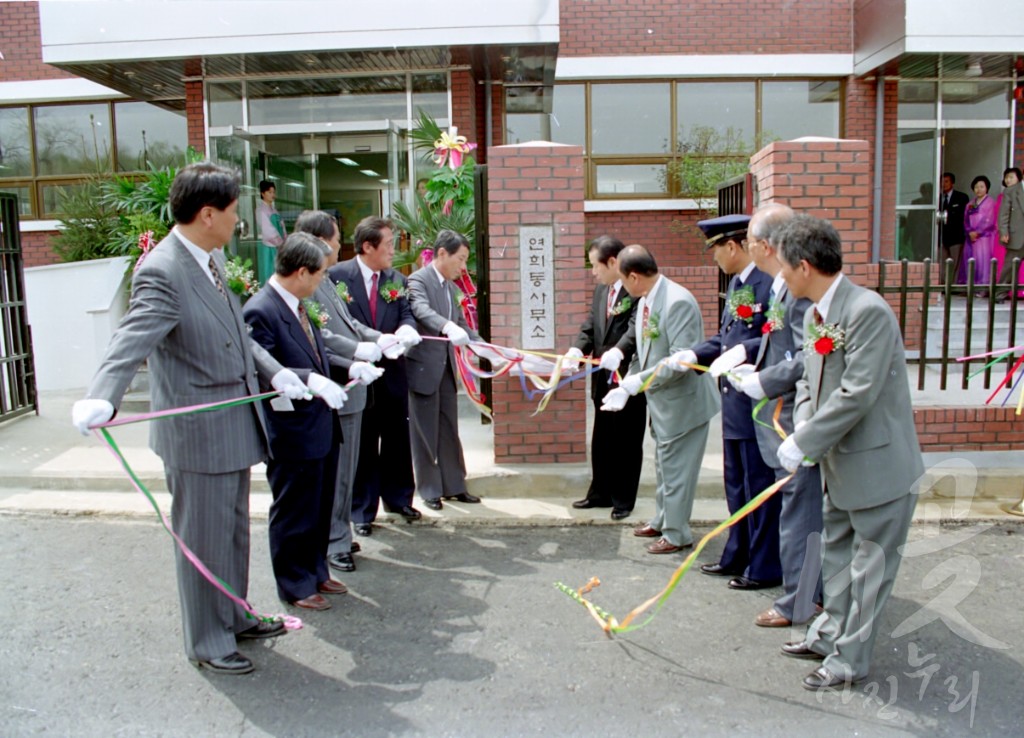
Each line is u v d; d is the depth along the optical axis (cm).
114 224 974
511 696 324
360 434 475
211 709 317
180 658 356
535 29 844
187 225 324
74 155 1104
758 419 393
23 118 1102
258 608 402
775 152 550
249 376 344
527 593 420
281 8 852
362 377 415
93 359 937
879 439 306
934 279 930
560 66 1052
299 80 966
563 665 348
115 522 529
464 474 557
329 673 344
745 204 606
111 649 364
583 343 536
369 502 504
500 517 528
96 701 323
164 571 452
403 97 965
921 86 1061
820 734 297
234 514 347
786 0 1045
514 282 578
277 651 362
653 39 1050
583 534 504
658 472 477
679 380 452
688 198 1057
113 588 429
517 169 571
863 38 1018
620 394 441
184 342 322
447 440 546
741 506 428
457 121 955
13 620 392
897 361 309
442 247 530
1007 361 618
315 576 414
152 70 937
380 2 845
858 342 300
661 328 458
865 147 551
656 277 465
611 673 341
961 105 1070
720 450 638
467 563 461
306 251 385
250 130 977
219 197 321
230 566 346
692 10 1047
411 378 525
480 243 684
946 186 1070
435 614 397
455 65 942
